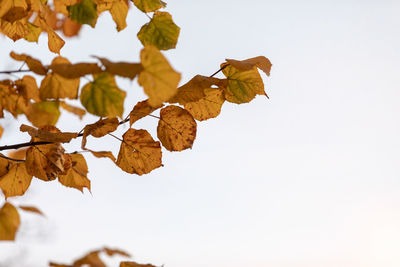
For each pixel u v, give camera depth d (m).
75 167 1.43
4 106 1.36
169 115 1.40
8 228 1.36
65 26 1.56
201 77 1.38
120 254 1.25
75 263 1.22
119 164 1.42
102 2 1.46
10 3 1.41
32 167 1.39
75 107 1.42
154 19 1.46
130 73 1.23
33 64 1.27
